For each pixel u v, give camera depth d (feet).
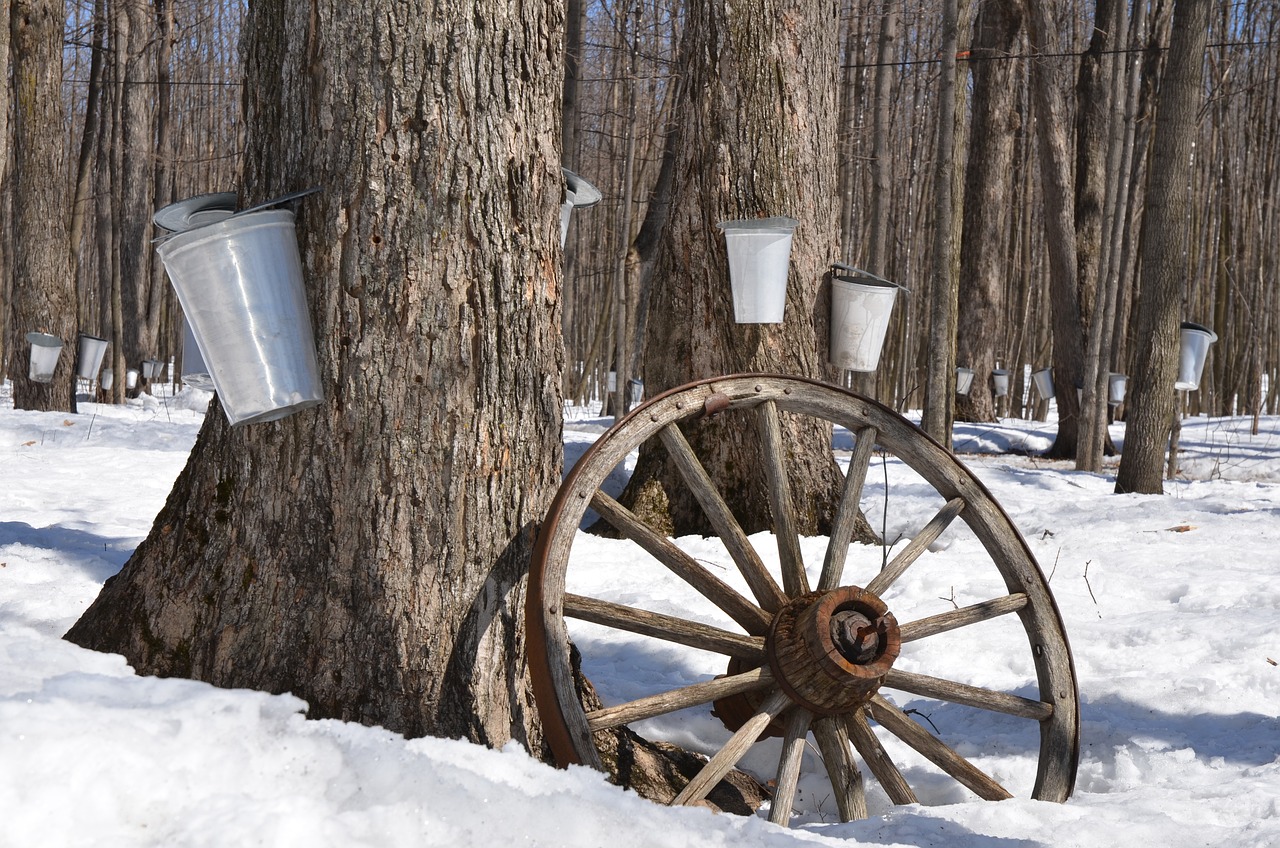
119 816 5.99
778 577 18.71
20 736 6.20
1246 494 35.96
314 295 10.15
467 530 10.35
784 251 19.17
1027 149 85.40
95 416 44.16
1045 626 11.70
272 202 9.59
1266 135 89.61
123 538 19.89
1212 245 80.64
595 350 85.51
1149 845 9.13
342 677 10.07
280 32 10.50
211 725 7.03
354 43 10.06
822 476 21.98
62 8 50.34
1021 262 83.61
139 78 70.64
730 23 21.97
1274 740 12.34
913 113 79.56
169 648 10.50
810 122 22.13
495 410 10.52
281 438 10.30
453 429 10.27
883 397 75.82
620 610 10.64
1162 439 35.12
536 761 8.44
